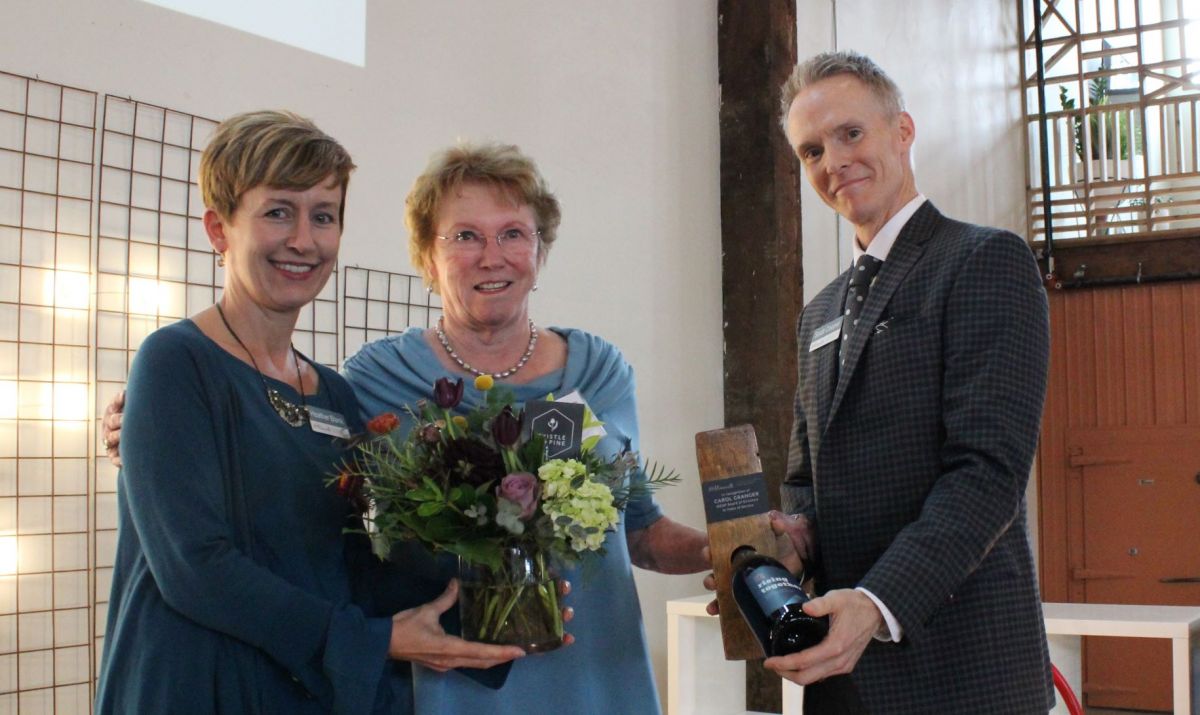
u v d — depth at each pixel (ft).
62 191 9.34
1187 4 25.02
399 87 12.19
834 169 6.04
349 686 4.88
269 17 11.09
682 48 16.31
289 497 5.13
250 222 5.16
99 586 9.46
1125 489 23.15
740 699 12.28
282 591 4.85
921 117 21.13
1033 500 23.98
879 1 19.92
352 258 11.54
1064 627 9.43
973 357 5.46
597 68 14.84
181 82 10.21
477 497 4.98
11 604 8.90
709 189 16.67
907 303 5.77
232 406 5.08
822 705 5.79
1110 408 23.50
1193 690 9.14
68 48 9.43
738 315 16.52
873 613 5.02
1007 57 25.75
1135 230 24.21
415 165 12.32
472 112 13.05
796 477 6.70
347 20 11.74
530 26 13.87
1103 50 24.48
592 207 14.64
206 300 10.32
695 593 16.05
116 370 9.62
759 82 16.48
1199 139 23.26
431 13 12.60
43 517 9.11
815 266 17.57
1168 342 23.04
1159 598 22.63
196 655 4.84
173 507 4.77
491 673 5.58
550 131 14.08
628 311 15.10
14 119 9.07
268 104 10.91
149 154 9.93
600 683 5.93
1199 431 22.53
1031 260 5.65
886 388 5.73
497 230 6.02
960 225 5.90
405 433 5.87
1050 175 25.82
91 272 9.48
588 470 5.32
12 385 8.96
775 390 16.19
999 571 5.56
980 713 5.44
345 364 6.44
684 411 15.94
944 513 5.22
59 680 9.15
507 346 6.29
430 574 5.61
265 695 4.93
